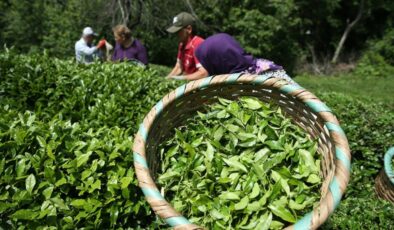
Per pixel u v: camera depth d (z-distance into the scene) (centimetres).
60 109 345
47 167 215
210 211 190
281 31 1541
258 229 179
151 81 380
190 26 414
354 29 1836
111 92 352
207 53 312
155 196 172
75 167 221
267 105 235
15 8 1575
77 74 377
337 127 188
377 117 429
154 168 212
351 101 488
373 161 367
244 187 198
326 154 201
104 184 228
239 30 1544
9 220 218
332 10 1789
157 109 215
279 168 206
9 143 221
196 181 206
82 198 225
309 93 206
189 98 232
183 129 239
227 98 243
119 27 514
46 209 212
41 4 1570
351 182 339
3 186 213
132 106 334
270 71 310
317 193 195
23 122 245
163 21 1316
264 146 219
